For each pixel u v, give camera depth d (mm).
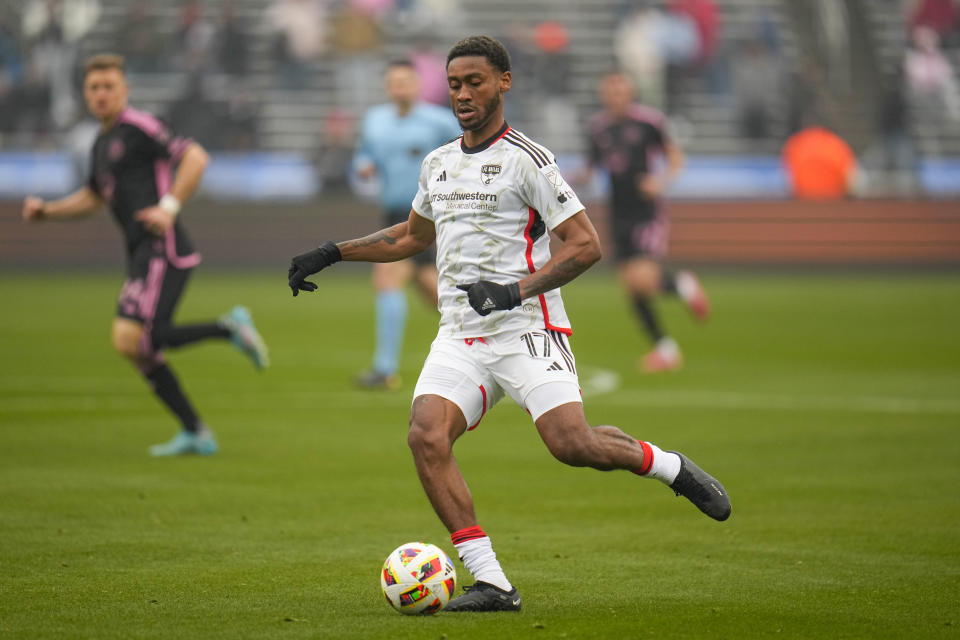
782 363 48719
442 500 16438
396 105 42000
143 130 28297
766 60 102375
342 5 104062
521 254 16828
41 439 30922
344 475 26781
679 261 93562
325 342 55562
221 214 89688
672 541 20844
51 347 51219
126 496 24234
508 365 16688
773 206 94125
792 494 24875
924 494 24859
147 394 39188
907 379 43844
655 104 102875
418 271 42000
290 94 102188
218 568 18719
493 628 15383
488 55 16609
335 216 90188
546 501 24312
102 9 103188
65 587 17453
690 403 37875
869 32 110188
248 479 26219
